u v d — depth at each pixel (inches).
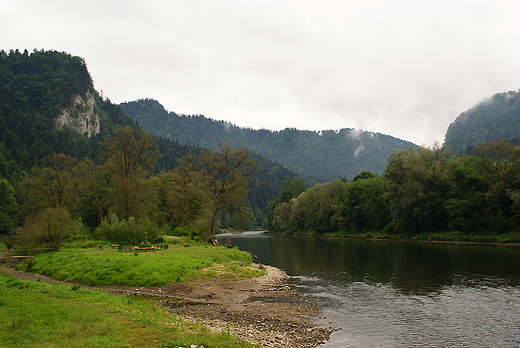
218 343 459.5
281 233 5211.6
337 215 3961.6
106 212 2576.3
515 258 1503.4
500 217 2336.4
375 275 1206.9
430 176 2760.8
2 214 2726.4
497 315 716.0
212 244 2050.9
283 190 5930.1
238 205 2187.5
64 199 2519.7
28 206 2950.3
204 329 554.6
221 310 741.3
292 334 594.6
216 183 2207.2
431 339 584.1
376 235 3388.3
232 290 935.0
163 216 2709.2
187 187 2506.2
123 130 2301.9
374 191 3533.5
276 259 1760.6
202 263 1212.5
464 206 2517.2
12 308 508.7
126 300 730.8
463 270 1248.8
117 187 2422.5
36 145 5684.1
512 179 2370.8
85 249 1644.9
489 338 588.4
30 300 582.9
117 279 978.1
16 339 386.6
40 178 2423.7
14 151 5064.0
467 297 864.3
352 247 2431.1
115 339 422.0
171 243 1991.9
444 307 780.0
